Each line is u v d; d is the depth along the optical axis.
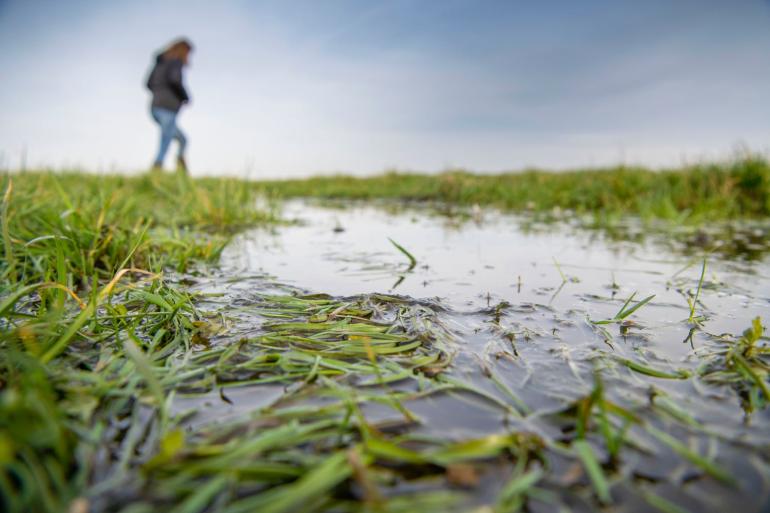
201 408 0.98
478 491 0.73
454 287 2.07
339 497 0.71
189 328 1.43
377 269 2.48
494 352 1.30
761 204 5.79
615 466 0.80
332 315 1.59
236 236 3.78
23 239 2.15
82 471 0.74
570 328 1.51
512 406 1.00
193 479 0.74
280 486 0.73
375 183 12.93
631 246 3.39
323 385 1.09
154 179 6.19
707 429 0.92
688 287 2.10
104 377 1.07
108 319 1.45
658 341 1.40
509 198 7.80
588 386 1.10
